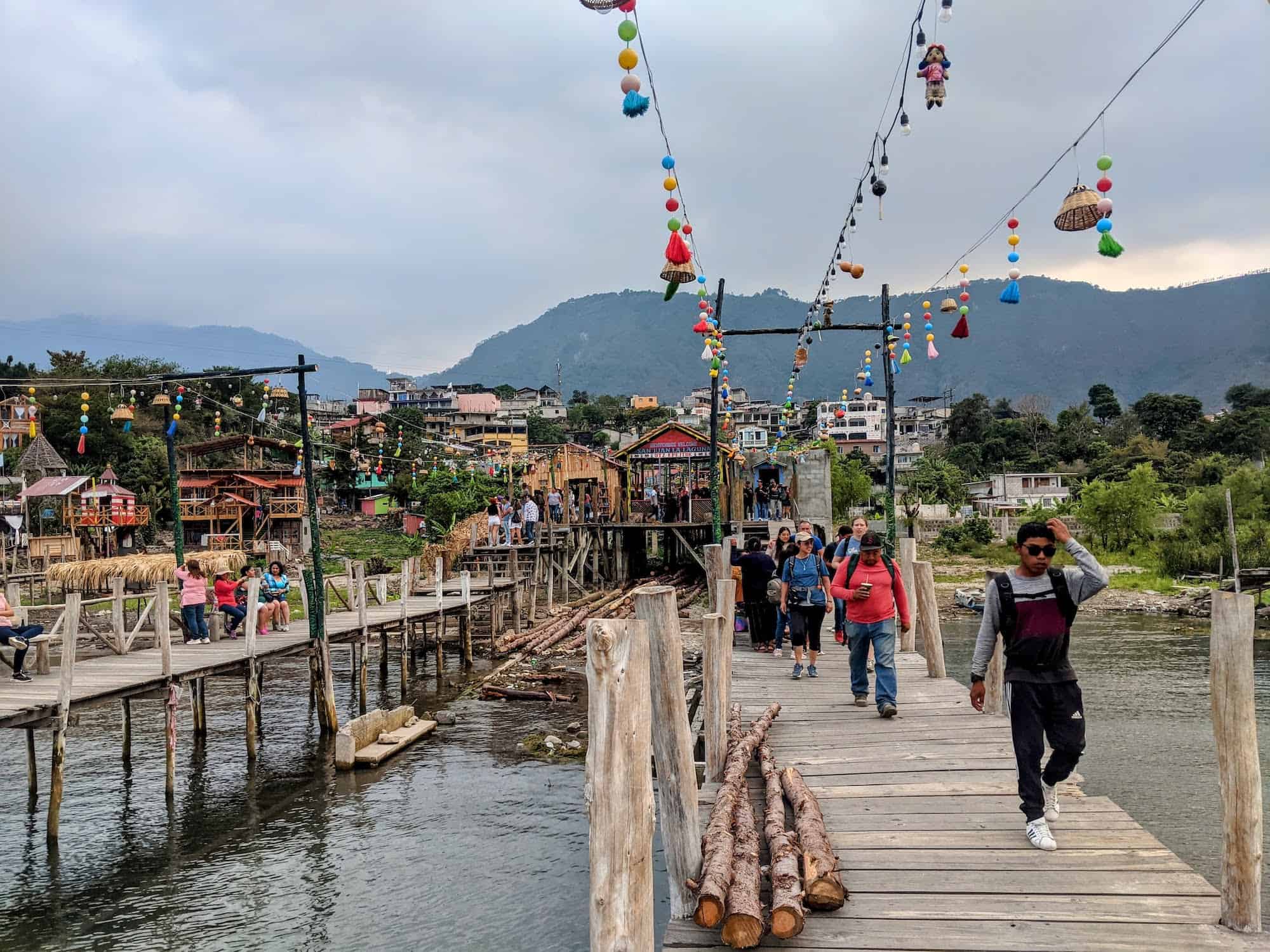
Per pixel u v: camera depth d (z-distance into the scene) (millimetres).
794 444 32656
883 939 4555
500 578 29531
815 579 11734
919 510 64625
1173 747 16406
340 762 14602
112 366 58312
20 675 12961
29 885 10430
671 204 9977
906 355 16016
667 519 36969
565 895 9977
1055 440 93562
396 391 118125
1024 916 4750
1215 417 94812
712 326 16344
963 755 7820
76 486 40688
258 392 61688
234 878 10570
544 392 129625
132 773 14656
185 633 16859
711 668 7684
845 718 9375
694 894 4949
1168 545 44500
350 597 23016
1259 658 25281
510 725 17234
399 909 9695
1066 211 7578
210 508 47594
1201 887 5035
